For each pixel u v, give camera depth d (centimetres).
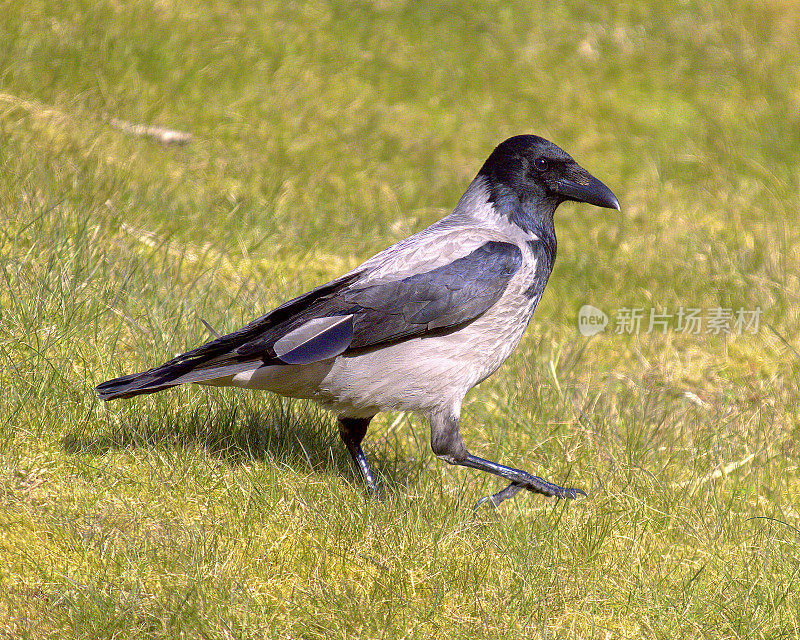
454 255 854
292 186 1645
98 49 1809
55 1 1922
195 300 1119
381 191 1731
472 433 1055
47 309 1002
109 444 862
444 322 832
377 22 2403
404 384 848
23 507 756
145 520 773
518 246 889
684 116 2192
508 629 712
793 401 1185
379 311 822
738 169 1981
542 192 931
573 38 2491
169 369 800
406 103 2112
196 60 1925
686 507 899
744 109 2220
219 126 1762
